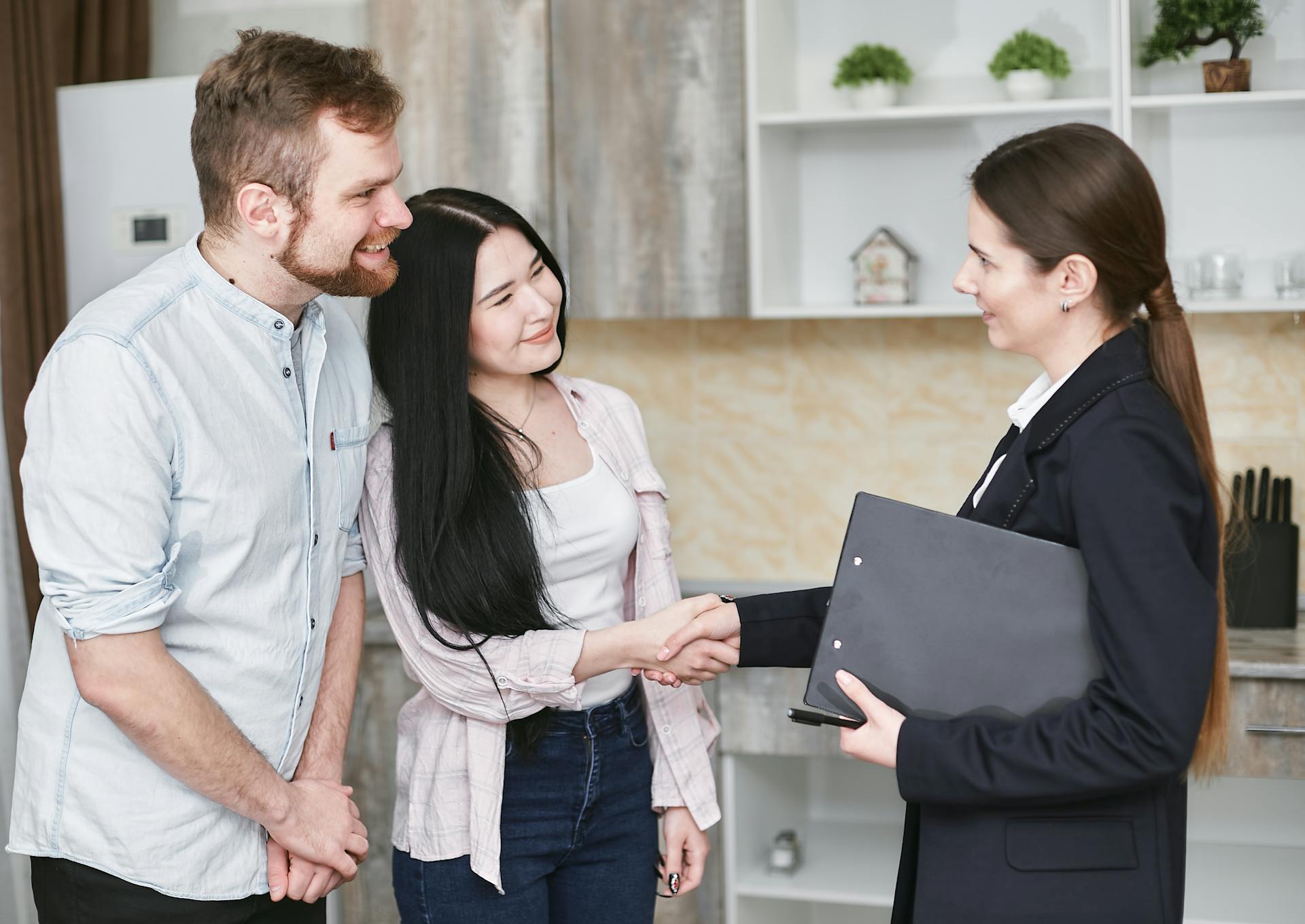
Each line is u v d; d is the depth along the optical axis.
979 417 2.84
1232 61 2.44
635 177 2.56
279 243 1.37
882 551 1.30
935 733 1.23
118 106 2.61
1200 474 1.20
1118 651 1.14
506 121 2.59
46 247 2.66
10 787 2.62
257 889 1.46
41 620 1.43
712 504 2.99
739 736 2.50
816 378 2.91
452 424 1.61
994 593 1.25
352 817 1.53
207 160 1.36
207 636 1.40
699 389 2.97
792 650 1.63
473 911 1.67
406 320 1.61
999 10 2.68
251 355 1.41
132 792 1.37
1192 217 2.60
